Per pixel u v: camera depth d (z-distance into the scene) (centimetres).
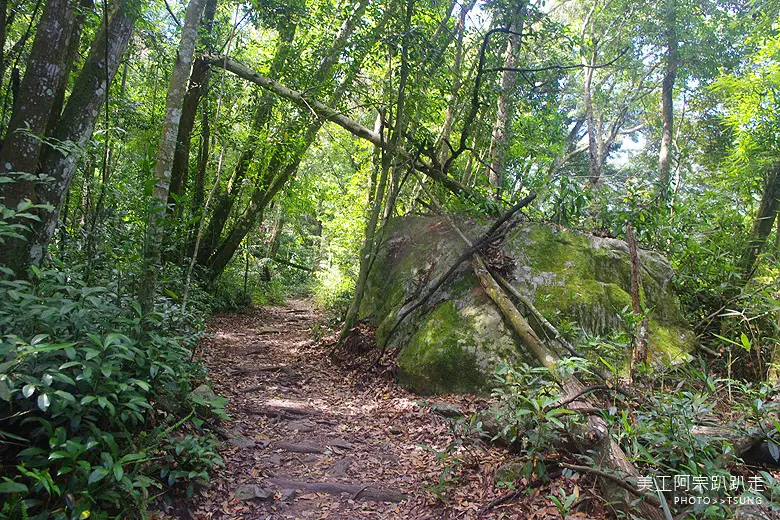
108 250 438
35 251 407
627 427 330
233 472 383
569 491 346
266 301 1534
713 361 596
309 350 847
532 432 371
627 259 671
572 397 402
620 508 319
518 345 588
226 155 1204
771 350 581
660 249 759
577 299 611
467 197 825
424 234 805
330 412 555
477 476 386
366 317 810
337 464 418
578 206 736
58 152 424
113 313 340
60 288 324
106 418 315
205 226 1185
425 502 362
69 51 461
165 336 416
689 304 697
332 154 1435
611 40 1561
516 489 359
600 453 350
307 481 388
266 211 1598
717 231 789
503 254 677
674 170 1848
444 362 605
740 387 373
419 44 713
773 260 709
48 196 417
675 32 1432
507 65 1010
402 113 782
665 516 293
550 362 524
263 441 451
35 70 394
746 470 352
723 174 1099
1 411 283
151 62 889
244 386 622
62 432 262
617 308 608
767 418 344
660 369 547
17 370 268
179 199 437
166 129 436
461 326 628
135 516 286
